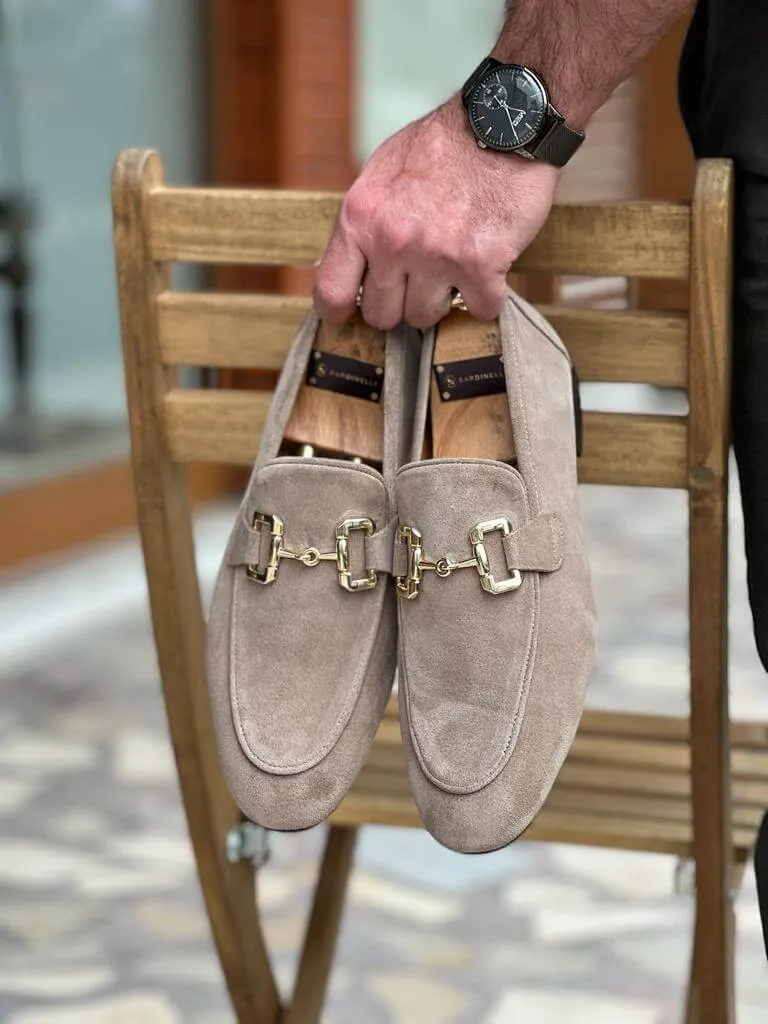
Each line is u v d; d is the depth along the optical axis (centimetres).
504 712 90
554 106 93
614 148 190
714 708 101
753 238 97
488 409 101
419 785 91
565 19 92
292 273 430
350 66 450
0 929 186
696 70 106
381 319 96
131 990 170
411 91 488
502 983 171
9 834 216
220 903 120
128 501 403
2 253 352
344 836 138
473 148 94
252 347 109
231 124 428
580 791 118
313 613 95
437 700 92
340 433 105
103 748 252
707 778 103
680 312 101
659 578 365
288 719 94
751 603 102
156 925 188
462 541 92
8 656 302
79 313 379
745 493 100
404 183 94
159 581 113
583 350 103
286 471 95
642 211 97
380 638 96
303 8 423
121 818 222
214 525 415
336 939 140
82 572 367
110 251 390
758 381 98
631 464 103
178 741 116
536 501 92
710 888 106
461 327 99
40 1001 167
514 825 89
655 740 130
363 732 95
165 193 107
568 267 99
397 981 172
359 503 95
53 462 374
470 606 92
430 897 196
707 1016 110
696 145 107
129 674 291
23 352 361
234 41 424
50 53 362
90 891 198
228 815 120
